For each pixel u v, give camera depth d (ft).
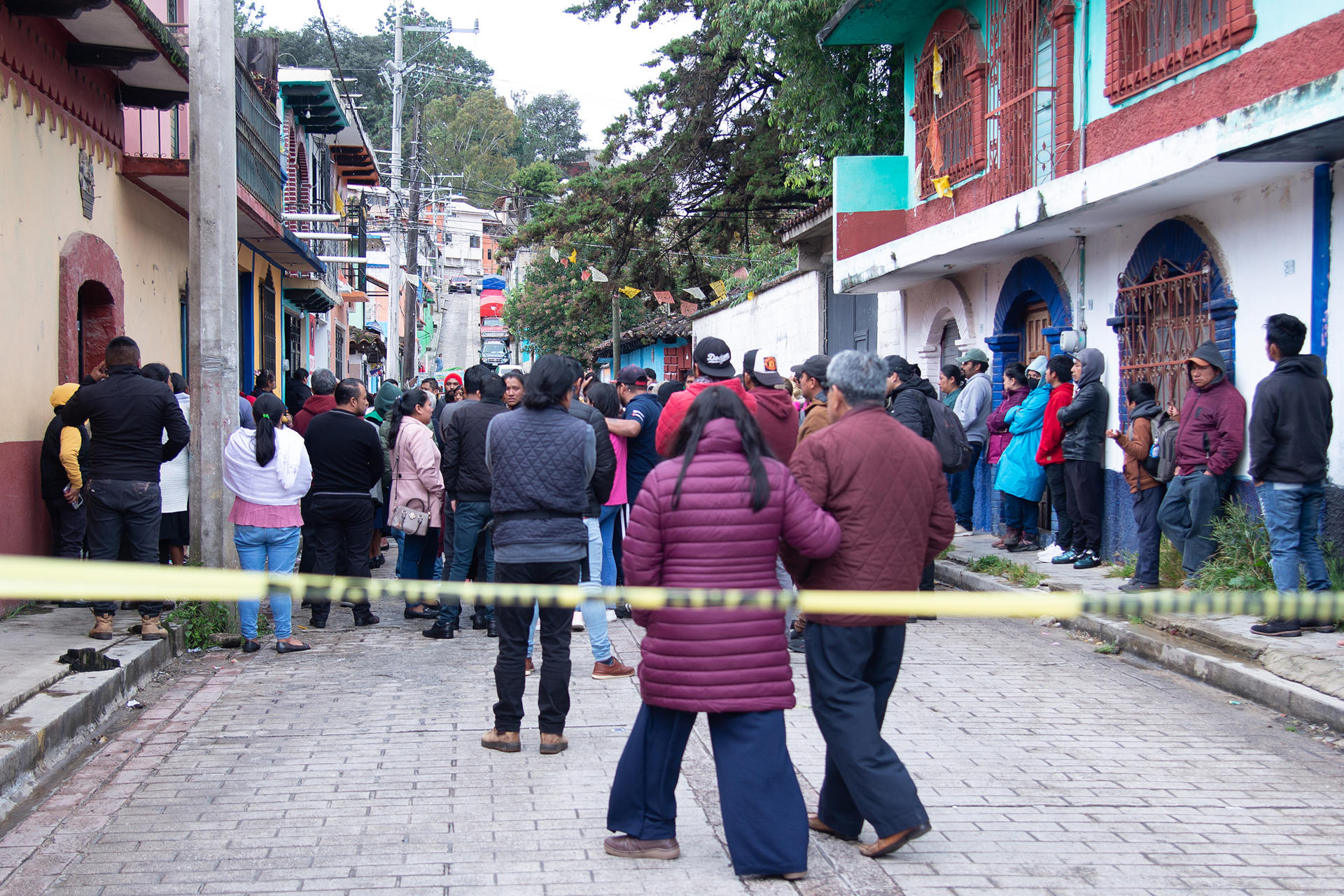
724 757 12.75
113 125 34.76
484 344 171.83
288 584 11.85
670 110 80.89
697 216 86.22
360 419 28.19
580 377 18.85
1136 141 31.12
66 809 15.01
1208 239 28.50
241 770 16.70
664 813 13.33
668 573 12.92
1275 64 25.44
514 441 17.60
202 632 25.35
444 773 16.60
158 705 20.57
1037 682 21.91
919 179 47.09
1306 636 22.30
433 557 30.99
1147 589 27.71
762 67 73.10
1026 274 38.60
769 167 78.28
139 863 13.14
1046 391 34.88
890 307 53.26
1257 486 22.99
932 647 25.27
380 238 127.24
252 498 24.77
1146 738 18.22
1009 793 15.55
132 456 23.16
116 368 23.30
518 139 283.79
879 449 13.37
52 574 10.36
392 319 84.38
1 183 26.21
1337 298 24.02
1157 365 30.68
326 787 15.93
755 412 24.03
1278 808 14.97
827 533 12.95
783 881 12.65
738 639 12.60
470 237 287.48
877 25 46.39
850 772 13.09
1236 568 24.89
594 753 17.60
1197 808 14.97
